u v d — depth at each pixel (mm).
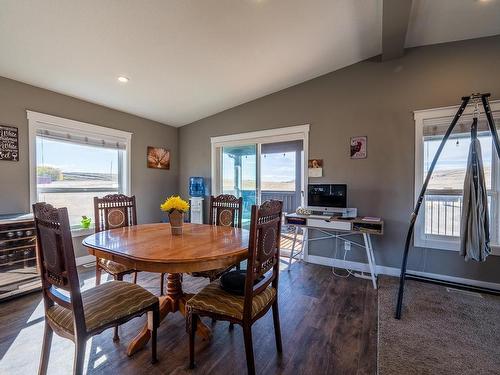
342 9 2383
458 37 2826
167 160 4840
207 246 1706
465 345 1824
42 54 2496
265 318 2188
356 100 3381
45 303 1472
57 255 1301
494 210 2754
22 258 2529
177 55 2775
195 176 4891
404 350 1770
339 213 3273
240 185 4457
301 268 3439
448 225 2941
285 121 3902
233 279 1764
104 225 2582
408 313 2258
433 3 2361
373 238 3268
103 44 2443
